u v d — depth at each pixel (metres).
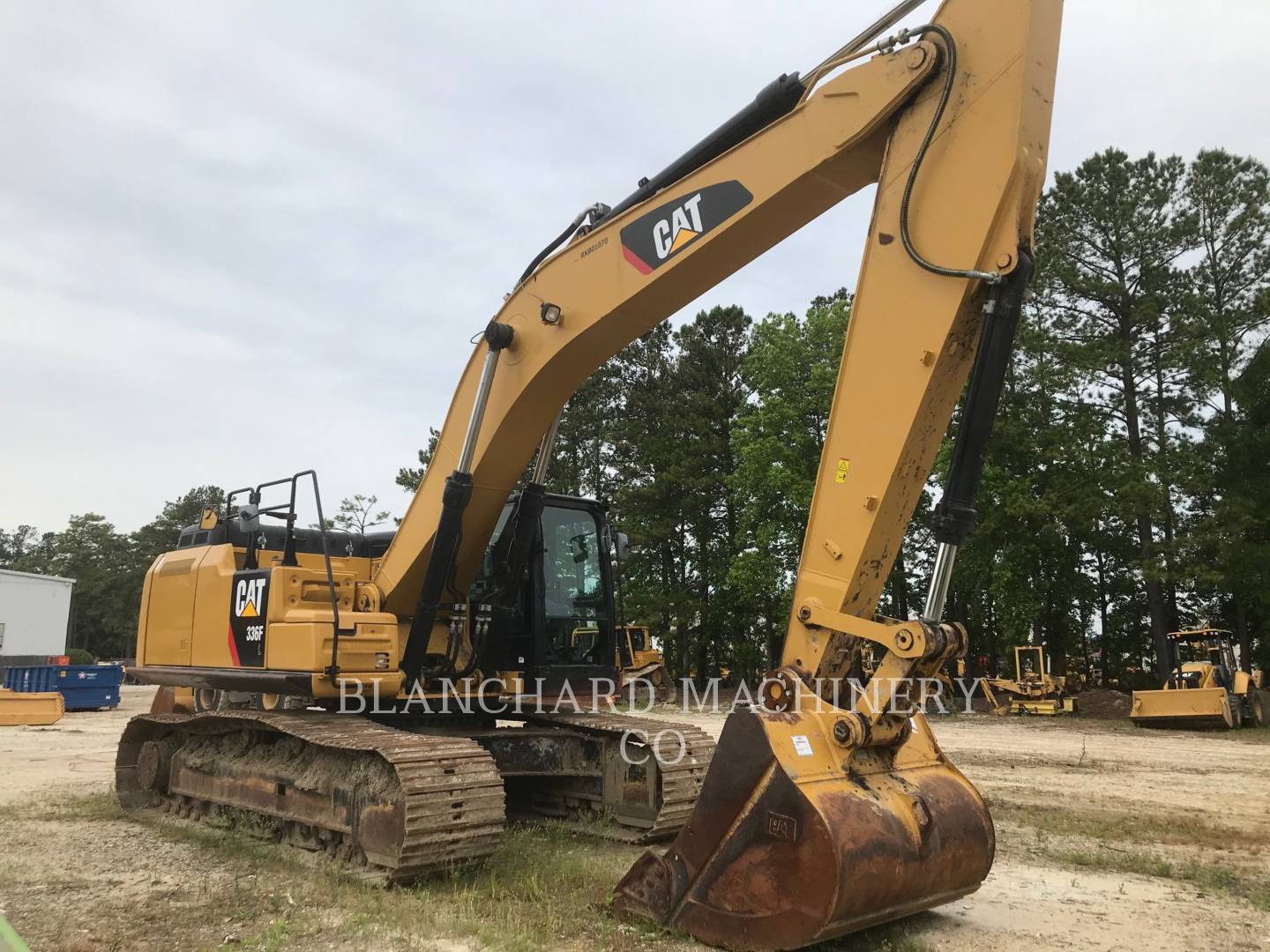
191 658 8.15
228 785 7.78
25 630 43.31
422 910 5.34
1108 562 33.59
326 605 7.30
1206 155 28.28
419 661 7.10
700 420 34.94
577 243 6.09
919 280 4.46
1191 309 26.95
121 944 4.84
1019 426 27.83
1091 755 14.29
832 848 4.12
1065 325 28.36
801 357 30.30
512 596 7.54
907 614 34.50
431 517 7.05
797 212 5.13
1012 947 4.89
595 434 38.84
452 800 5.80
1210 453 26.31
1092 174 28.28
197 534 8.87
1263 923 5.36
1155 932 5.18
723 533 35.47
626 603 34.62
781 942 4.26
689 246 5.39
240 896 5.74
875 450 4.53
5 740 16.27
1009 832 7.98
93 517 88.94
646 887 4.95
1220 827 8.25
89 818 8.53
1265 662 31.05
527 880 5.93
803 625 4.68
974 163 4.35
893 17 4.72
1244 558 25.31
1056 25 4.52
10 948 2.73
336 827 6.41
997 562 28.19
